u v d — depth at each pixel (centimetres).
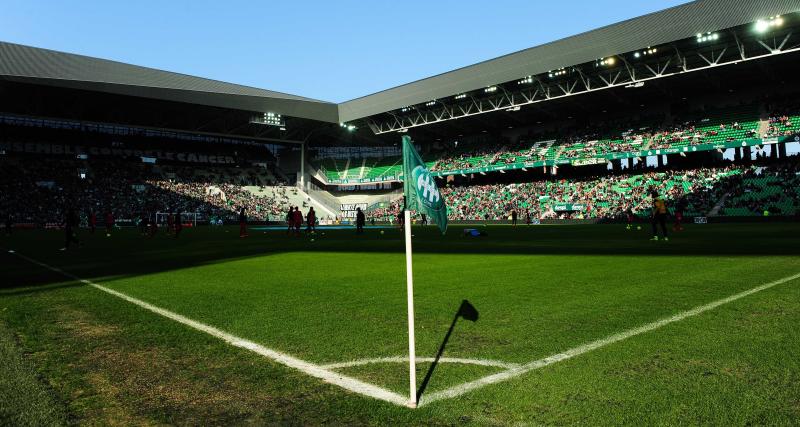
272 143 7225
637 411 284
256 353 416
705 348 396
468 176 6353
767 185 3831
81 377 361
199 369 377
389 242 1980
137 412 299
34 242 2328
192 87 5147
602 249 1350
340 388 333
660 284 713
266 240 2281
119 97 4753
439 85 4941
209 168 6738
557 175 5541
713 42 3572
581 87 4556
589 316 521
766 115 4197
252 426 278
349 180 6612
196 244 2017
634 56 3806
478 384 333
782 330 443
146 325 522
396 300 651
